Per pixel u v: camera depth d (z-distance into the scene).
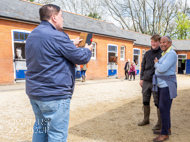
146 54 3.36
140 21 33.91
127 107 4.92
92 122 3.66
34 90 1.52
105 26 15.64
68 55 1.53
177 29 33.84
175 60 2.73
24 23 9.16
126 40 16.25
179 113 4.36
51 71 1.49
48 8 1.61
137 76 18.17
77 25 12.39
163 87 2.73
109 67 14.57
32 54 1.52
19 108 4.64
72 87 1.70
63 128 1.61
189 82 12.19
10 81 8.84
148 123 3.55
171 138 2.89
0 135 2.95
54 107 1.52
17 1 10.60
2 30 8.43
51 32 1.51
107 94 6.91
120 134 3.05
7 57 8.67
